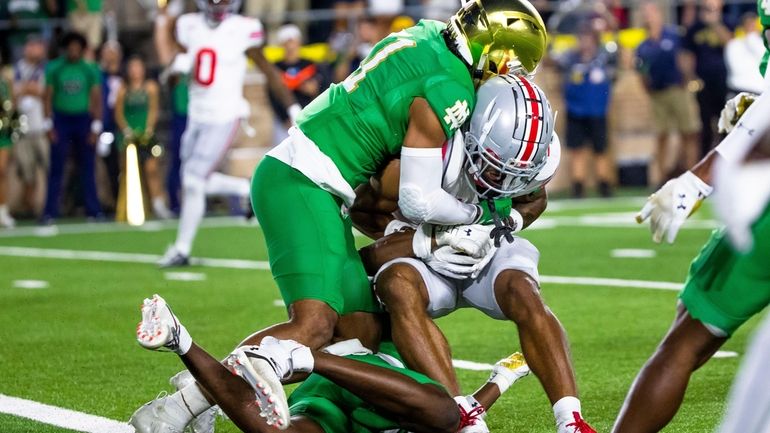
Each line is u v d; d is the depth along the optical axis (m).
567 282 27.94
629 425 12.45
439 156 13.58
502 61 13.95
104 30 52.53
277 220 14.00
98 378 18.44
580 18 54.16
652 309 23.97
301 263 13.72
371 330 14.17
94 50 50.88
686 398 16.55
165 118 51.59
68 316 24.36
